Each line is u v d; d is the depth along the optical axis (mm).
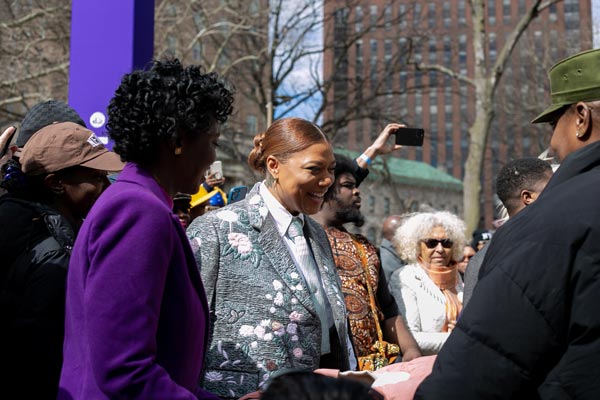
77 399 1760
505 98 33062
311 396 1280
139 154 2014
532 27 31422
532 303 1640
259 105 22219
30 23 18562
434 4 25562
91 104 4133
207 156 2086
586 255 1621
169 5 20312
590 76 1888
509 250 1712
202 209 4879
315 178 2656
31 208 2363
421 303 4203
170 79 2027
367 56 24562
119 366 1690
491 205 62844
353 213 3520
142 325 1731
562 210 1675
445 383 1665
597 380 1577
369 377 2178
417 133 4184
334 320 2666
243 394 2363
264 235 2564
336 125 22172
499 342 1642
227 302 2459
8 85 18188
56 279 2227
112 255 1766
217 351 2410
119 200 1840
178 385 1801
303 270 2648
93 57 4156
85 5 4191
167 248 1841
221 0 21062
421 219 4449
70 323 1878
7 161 2564
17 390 2199
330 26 23094
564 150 1963
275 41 21531
